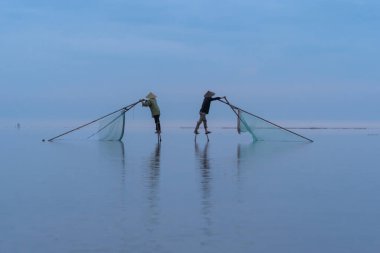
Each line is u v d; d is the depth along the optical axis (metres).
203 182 10.34
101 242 5.91
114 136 24.98
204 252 5.54
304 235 6.20
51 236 6.17
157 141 24.56
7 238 6.10
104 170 12.39
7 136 30.53
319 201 8.29
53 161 14.68
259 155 16.48
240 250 5.62
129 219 7.02
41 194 8.99
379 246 5.75
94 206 7.90
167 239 6.02
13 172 12.12
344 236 6.15
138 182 10.36
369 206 7.88
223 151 18.16
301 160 14.88
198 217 7.13
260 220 6.95
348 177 11.15
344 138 28.05
